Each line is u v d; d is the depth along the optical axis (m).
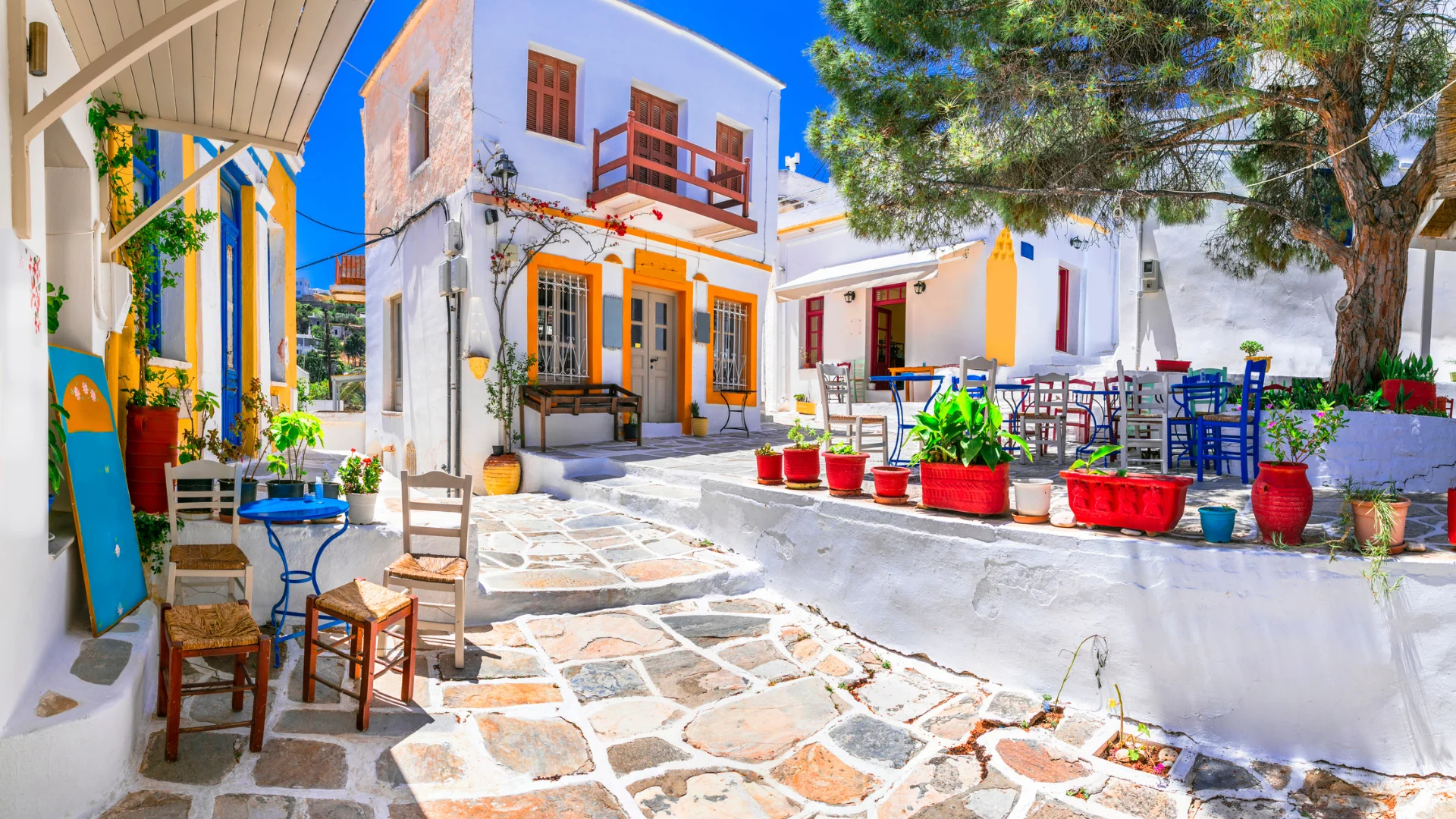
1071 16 5.20
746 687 4.20
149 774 3.01
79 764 2.66
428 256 10.66
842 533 5.16
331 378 28.44
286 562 4.29
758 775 3.40
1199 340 10.69
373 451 13.02
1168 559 3.72
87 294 3.98
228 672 3.97
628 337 11.18
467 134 9.68
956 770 3.43
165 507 4.44
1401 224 6.21
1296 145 6.67
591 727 3.71
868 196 6.91
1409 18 5.45
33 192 3.06
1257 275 10.23
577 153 10.64
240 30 3.64
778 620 5.16
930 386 12.57
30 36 3.03
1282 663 3.47
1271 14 4.49
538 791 3.19
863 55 6.54
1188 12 5.44
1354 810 3.07
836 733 3.75
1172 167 7.05
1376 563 3.32
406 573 4.14
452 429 9.86
